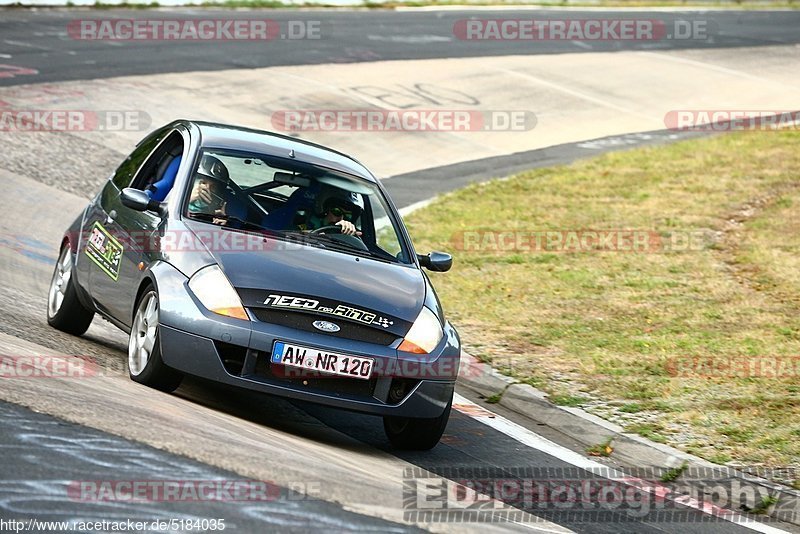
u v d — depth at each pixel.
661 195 59.19
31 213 46.06
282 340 22.11
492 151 73.50
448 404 23.97
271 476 17.55
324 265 24.36
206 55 89.94
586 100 90.69
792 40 128.88
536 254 48.09
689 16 147.62
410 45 106.25
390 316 23.42
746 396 30.53
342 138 71.88
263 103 77.31
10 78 70.69
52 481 15.35
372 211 27.44
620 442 27.03
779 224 52.34
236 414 23.36
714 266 45.78
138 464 16.75
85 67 78.00
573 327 37.34
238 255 23.72
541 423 29.31
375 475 20.11
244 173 26.62
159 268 23.59
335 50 99.38
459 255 48.00
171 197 25.64
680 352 34.62
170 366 22.67
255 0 124.56
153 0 114.62
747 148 70.69
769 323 37.91
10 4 102.00
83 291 28.38
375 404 22.73
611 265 46.09
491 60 101.88
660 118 86.75
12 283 34.59
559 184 62.56
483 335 36.12
